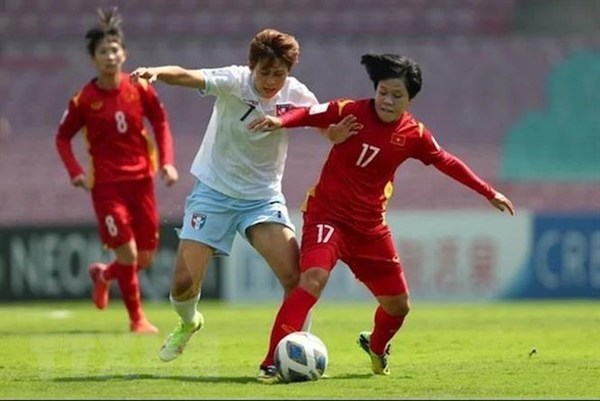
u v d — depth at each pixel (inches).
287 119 1013.2
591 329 1754.4
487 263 2792.8
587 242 2795.3
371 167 1025.5
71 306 2556.6
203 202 1098.7
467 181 1064.2
